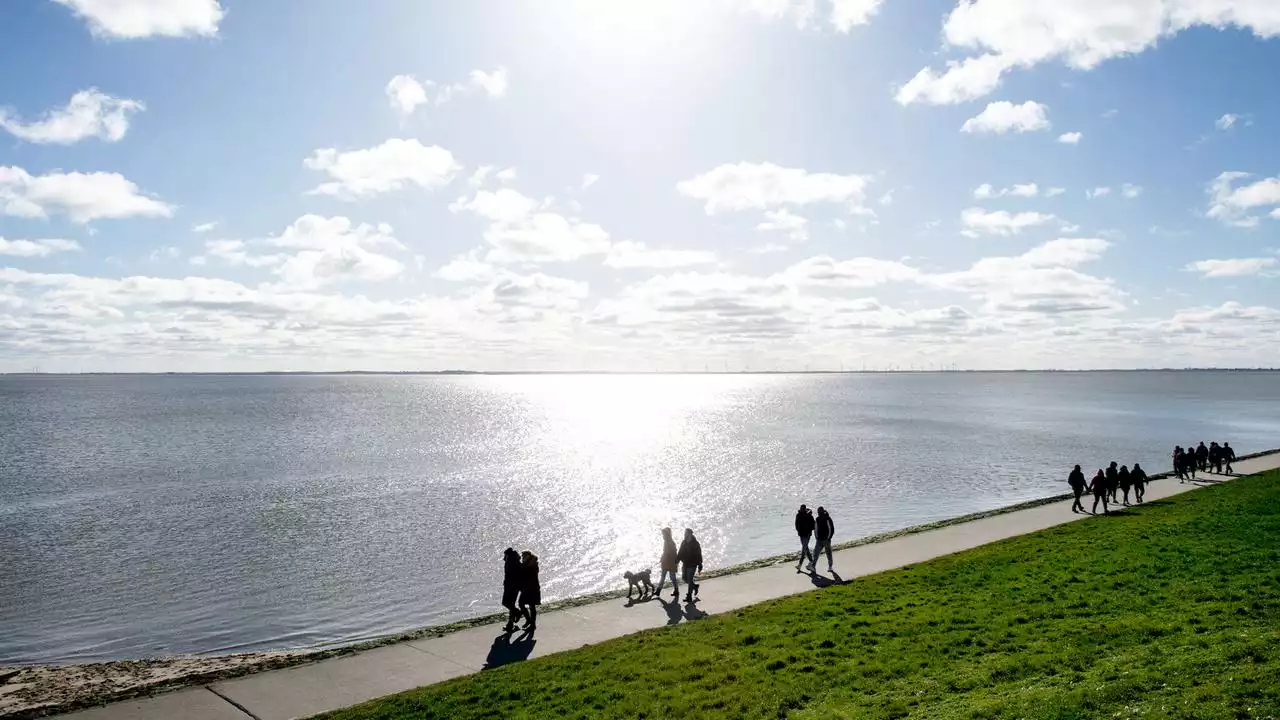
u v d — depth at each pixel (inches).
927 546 971.3
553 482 2020.2
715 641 601.0
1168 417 4451.3
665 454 2687.0
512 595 674.2
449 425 4178.2
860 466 2271.2
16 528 1430.9
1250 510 1032.8
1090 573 733.3
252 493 1838.1
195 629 865.5
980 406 6067.9
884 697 462.0
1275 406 5654.5
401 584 1042.1
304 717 497.4
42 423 4124.0
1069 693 427.2
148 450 2807.6
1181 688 419.5
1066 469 2169.0
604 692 502.6
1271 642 474.6
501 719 470.0
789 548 1229.1
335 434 3545.8
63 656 786.8
